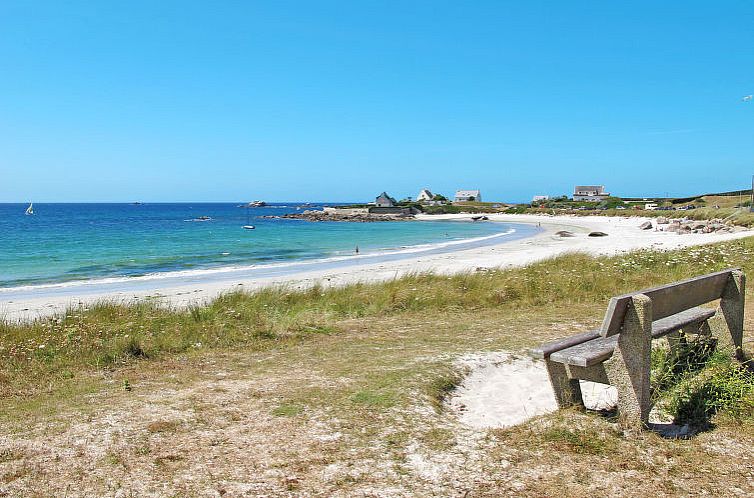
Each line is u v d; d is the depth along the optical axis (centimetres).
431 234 5847
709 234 3734
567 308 962
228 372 612
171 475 356
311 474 356
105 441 409
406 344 734
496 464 367
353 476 353
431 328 842
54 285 2066
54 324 897
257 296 1164
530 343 723
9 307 1530
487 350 688
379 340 766
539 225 7300
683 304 481
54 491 336
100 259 3228
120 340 738
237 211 16950
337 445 400
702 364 540
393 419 449
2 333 850
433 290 1120
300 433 423
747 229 3941
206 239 5128
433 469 362
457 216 11662
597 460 368
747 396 450
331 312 990
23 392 546
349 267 2475
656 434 397
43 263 3006
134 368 636
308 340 782
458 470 360
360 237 5375
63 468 366
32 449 396
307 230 6962
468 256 2811
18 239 5072
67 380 588
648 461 363
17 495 331
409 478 350
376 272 2123
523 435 411
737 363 534
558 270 1359
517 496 326
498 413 496
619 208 11425
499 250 3183
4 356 683
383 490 335
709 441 388
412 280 1309
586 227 6481
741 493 322
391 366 611
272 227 7831
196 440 411
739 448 377
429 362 625
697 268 1290
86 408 486
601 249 2777
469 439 409
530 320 869
